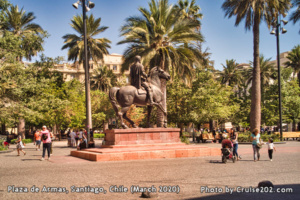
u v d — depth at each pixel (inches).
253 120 994.1
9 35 853.2
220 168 363.9
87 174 318.3
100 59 1471.5
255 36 993.5
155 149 510.0
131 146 513.0
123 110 533.0
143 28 841.5
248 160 469.1
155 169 351.9
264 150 677.9
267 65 1942.7
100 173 324.2
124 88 540.1
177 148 531.2
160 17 872.9
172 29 906.1
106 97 1962.4
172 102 1112.8
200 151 533.6
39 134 816.9
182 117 1096.2
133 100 539.8
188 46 898.7
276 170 348.2
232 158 431.8
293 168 365.7
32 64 1009.5
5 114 789.2
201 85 1130.0
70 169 363.6
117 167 373.7
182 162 430.0
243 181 274.4
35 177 304.7
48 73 1089.4
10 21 1268.5
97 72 2405.3
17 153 689.6
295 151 641.6
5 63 775.7
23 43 976.9
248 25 991.6
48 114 1316.4
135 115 1684.3
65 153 673.6
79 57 1369.3
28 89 860.6
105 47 1501.0
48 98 971.9
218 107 1131.9
